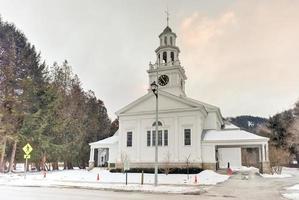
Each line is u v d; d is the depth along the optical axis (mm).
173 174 29969
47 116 42156
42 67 45594
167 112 34562
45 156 41812
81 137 48500
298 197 13539
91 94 59906
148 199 12500
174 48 41625
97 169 38188
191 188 17188
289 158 53688
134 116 36250
